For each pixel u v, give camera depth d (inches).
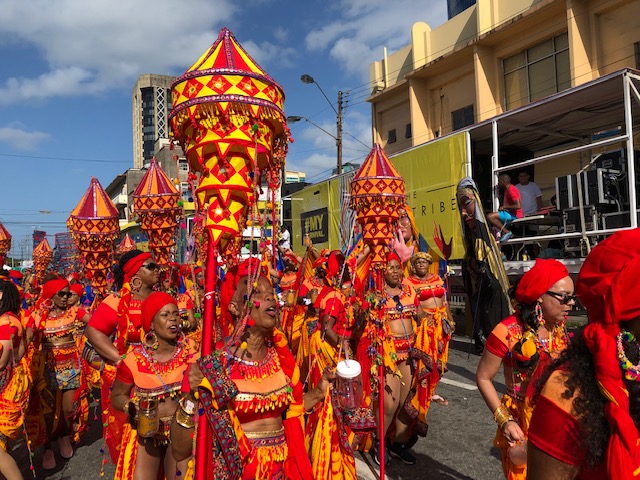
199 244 111.9
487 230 371.2
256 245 115.9
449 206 429.1
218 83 95.8
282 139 111.1
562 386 57.7
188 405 89.2
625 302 55.6
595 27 653.9
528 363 112.0
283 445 98.0
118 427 142.7
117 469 127.4
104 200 213.0
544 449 57.9
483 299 368.2
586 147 352.2
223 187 98.0
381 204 174.1
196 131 100.0
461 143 423.5
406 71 987.9
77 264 328.8
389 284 200.2
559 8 684.1
